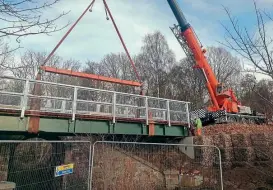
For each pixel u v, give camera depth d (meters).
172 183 13.26
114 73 68.50
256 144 15.91
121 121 16.75
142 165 12.85
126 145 12.72
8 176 10.17
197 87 58.69
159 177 13.16
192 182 13.37
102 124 16.05
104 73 68.69
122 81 20.94
